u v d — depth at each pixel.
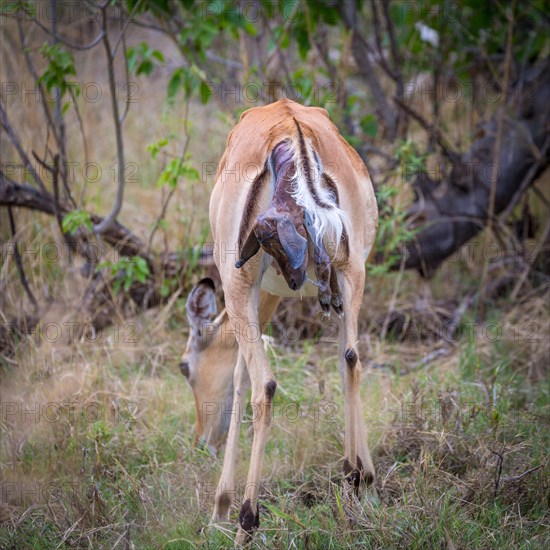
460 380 12.52
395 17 20.14
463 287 16.47
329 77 16.94
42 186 14.59
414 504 9.14
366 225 10.30
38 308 14.69
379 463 10.48
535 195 18.20
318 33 18.44
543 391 12.29
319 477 10.18
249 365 9.01
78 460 10.82
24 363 13.30
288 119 9.27
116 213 14.51
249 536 8.80
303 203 8.34
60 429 11.50
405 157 15.34
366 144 17.23
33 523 9.45
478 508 9.29
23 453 11.02
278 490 9.90
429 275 15.97
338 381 12.73
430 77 20.70
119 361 13.76
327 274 8.40
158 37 24.38
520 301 15.48
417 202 16.39
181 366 11.63
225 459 9.62
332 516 8.98
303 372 13.20
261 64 17.47
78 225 13.80
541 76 17.56
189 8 15.56
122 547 8.88
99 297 14.76
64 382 12.73
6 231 16.14
